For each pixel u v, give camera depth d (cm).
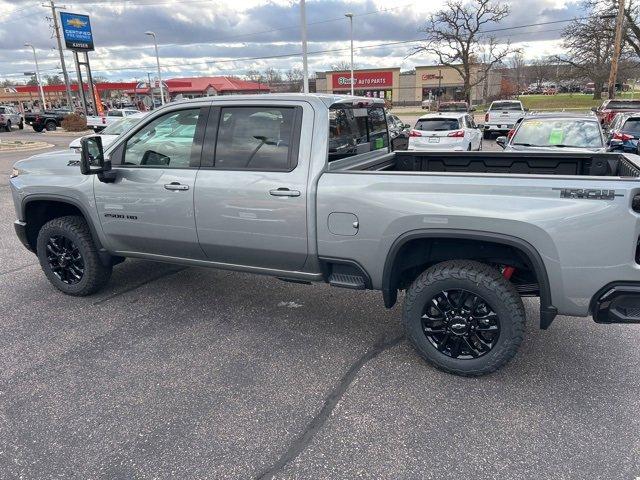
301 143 356
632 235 280
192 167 394
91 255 464
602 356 363
